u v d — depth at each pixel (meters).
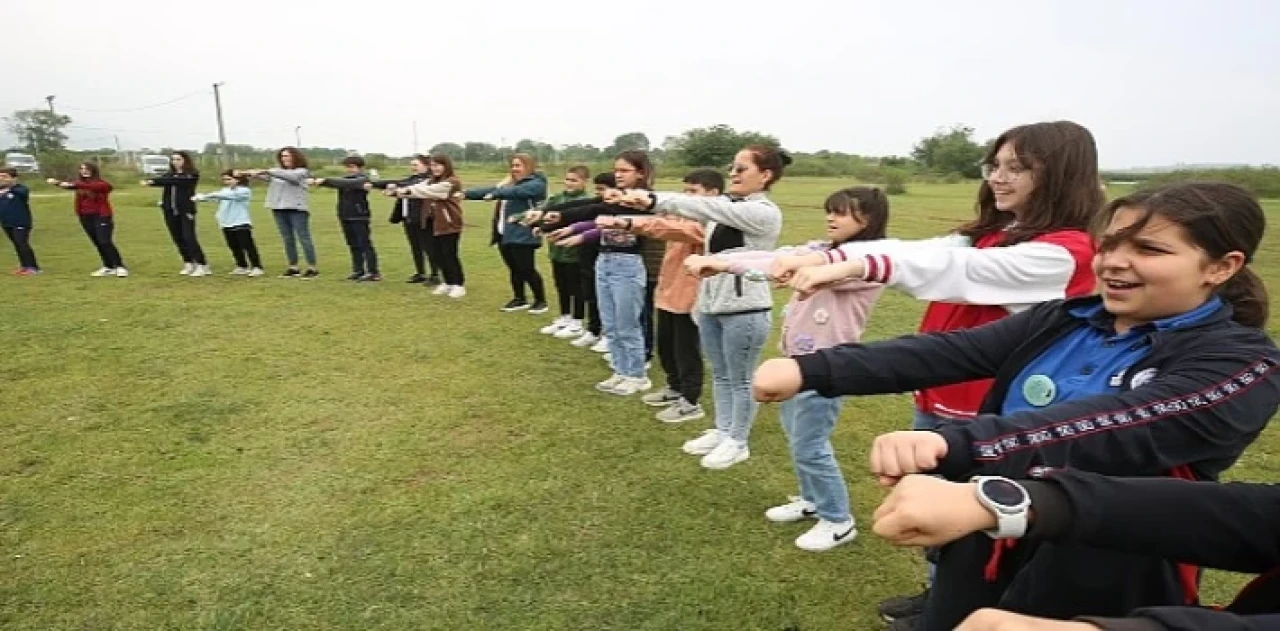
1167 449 1.07
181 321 6.59
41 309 7.00
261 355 5.57
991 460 1.08
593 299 5.80
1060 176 1.79
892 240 1.97
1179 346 1.16
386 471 3.63
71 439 3.98
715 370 3.79
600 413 4.45
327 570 2.79
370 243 8.64
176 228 8.86
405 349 5.79
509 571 2.79
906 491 0.90
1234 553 0.92
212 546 2.95
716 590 2.69
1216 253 1.13
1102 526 0.89
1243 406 1.08
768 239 3.35
